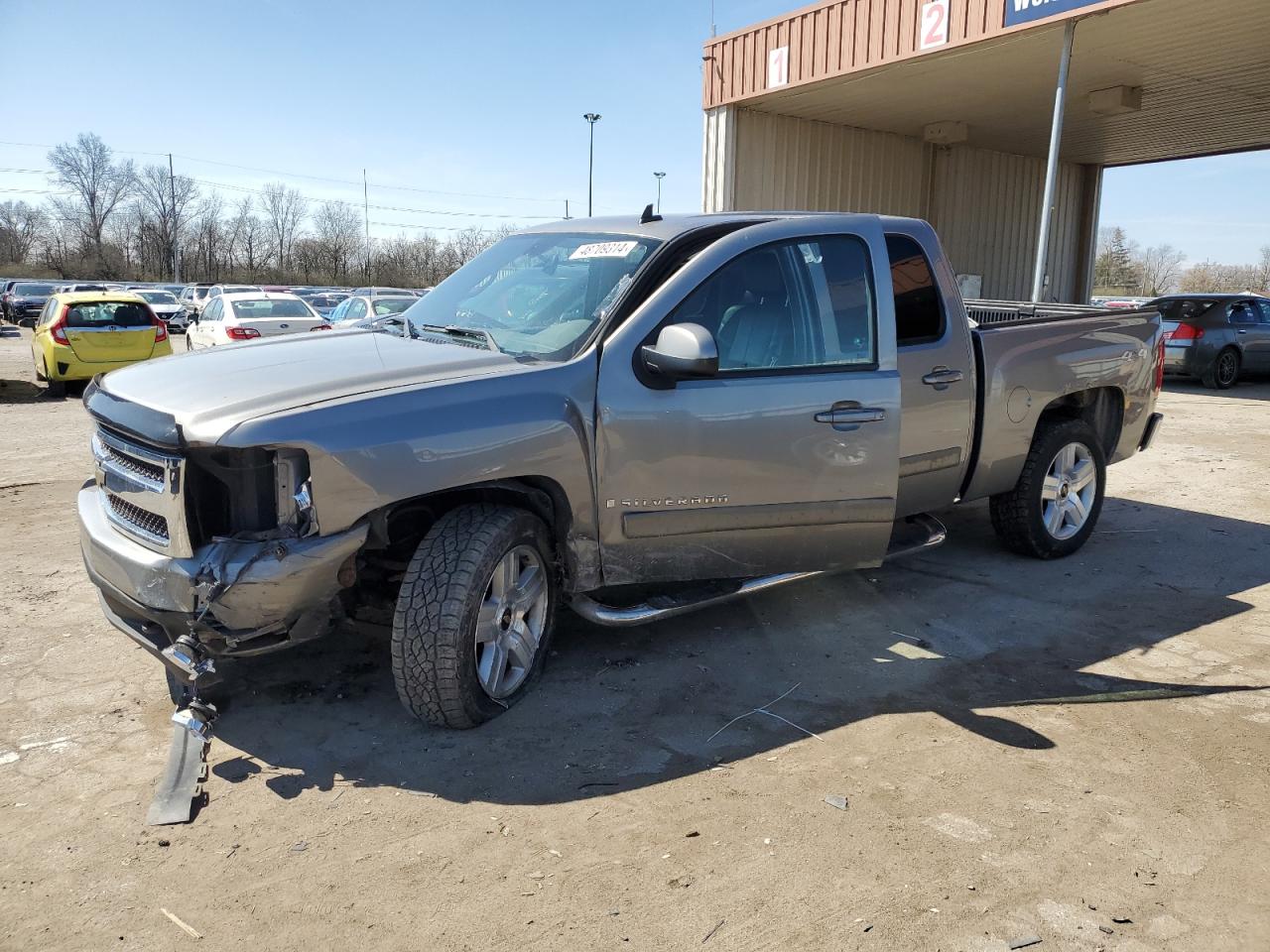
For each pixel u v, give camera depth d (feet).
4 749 10.81
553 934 7.75
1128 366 19.01
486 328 13.23
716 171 52.16
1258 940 7.66
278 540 9.97
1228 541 19.71
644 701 12.10
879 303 13.71
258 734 11.19
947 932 7.74
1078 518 18.57
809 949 7.55
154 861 8.75
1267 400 45.32
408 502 11.17
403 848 8.95
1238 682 12.71
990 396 15.90
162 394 10.82
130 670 13.00
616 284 12.60
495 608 11.28
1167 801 9.73
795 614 15.34
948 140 56.24
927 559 18.38
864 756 10.71
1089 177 74.79
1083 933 7.73
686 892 8.29
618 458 11.81
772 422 12.53
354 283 242.58
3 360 71.10
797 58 46.21
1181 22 38.17
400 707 11.89
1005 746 10.93
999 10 37.73
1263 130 60.39
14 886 8.39
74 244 262.47
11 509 22.50
